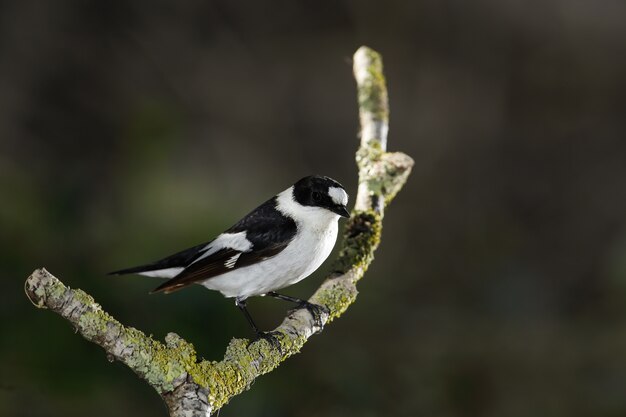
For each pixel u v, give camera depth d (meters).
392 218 15.48
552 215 15.63
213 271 6.33
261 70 16.62
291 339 5.27
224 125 16.14
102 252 9.42
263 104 16.44
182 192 11.50
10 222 8.91
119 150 12.70
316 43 16.91
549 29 16.55
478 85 16.55
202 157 15.62
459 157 16.22
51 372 8.22
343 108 16.59
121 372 8.42
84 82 15.79
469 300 13.88
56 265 8.94
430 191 15.88
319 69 16.78
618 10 16.44
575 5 16.44
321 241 6.34
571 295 14.20
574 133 16.36
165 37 16.31
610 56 16.50
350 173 16.33
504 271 14.16
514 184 16.09
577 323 12.92
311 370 10.39
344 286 6.04
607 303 13.55
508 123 16.53
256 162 15.91
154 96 16.05
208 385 4.38
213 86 16.31
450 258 14.88
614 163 16.03
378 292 13.44
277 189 15.51
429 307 13.41
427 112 16.47
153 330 8.39
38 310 8.36
